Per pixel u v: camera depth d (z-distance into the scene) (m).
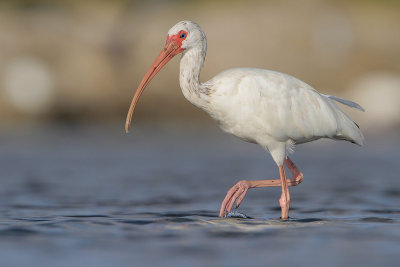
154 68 11.09
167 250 7.72
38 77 33.44
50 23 37.00
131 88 34.72
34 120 33.06
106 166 19.23
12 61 34.38
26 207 11.78
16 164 19.47
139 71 35.34
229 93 10.61
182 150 23.69
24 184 15.34
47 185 15.23
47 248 7.83
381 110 32.03
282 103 10.73
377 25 40.78
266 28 38.47
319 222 9.95
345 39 38.97
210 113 10.93
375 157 21.75
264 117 10.68
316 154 22.67
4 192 13.95
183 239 8.38
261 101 10.62
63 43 36.03
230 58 37.06
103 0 41.69
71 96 34.00
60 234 8.72
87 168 18.73
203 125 33.25
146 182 15.87
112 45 35.88
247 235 8.67
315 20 39.25
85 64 35.16
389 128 31.44
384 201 12.62
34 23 36.91
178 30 10.85
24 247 7.89
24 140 26.20
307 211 11.41
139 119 33.94
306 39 38.62
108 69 35.25
